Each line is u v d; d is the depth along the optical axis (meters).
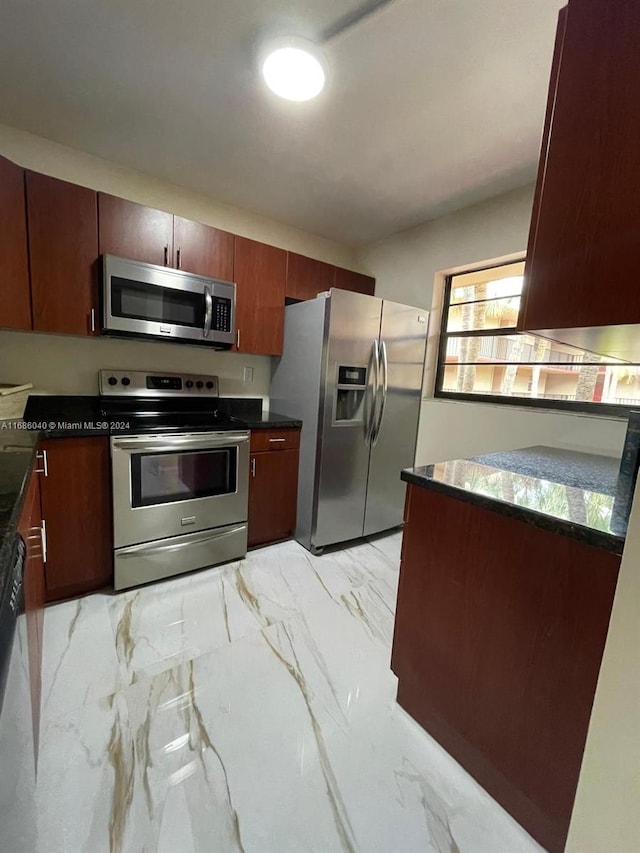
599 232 0.75
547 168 0.82
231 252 2.39
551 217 0.81
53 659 1.51
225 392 2.81
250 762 1.15
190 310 2.23
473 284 2.73
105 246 1.97
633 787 0.66
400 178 2.25
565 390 2.26
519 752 1.02
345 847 0.96
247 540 2.44
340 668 1.54
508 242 2.38
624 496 1.02
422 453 2.93
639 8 0.67
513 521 1.00
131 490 1.93
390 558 2.51
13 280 1.74
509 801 1.05
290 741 1.23
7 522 0.74
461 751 1.18
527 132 1.81
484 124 1.76
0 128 1.91
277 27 1.30
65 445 1.77
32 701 0.99
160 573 2.07
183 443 2.04
